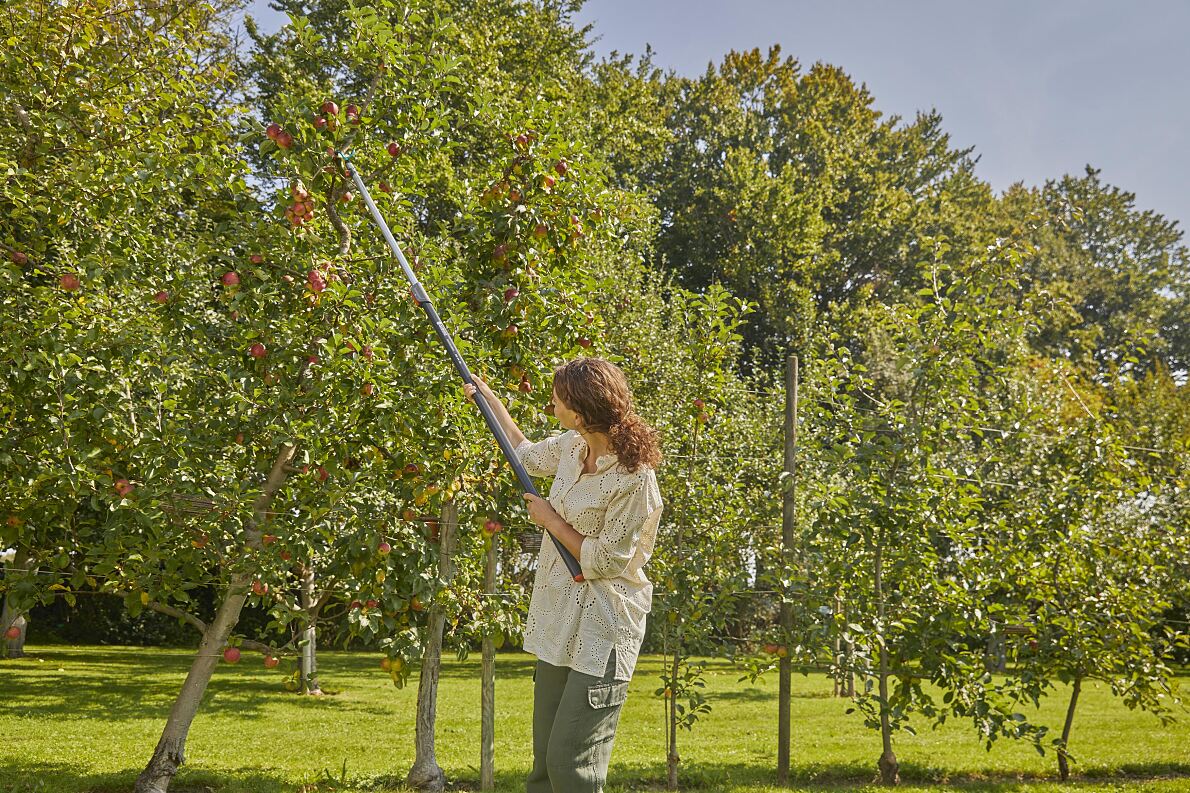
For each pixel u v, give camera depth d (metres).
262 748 8.20
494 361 5.55
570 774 2.35
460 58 5.61
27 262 5.42
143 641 20.55
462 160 10.02
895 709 7.54
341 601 6.20
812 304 21.08
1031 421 7.80
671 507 7.20
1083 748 8.88
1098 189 41.00
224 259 5.21
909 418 7.39
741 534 7.61
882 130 30.05
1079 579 7.66
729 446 7.91
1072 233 39.25
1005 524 7.46
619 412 2.46
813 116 27.52
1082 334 27.66
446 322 5.44
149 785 5.75
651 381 8.69
